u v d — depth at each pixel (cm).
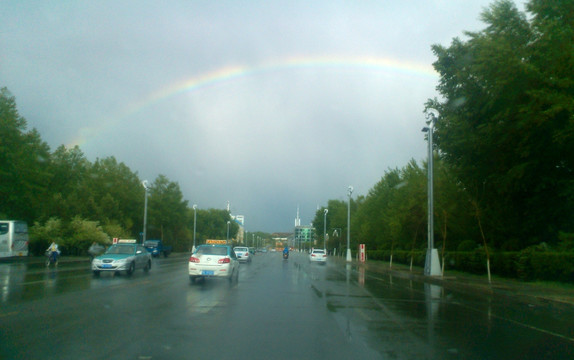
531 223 2688
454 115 2944
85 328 963
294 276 2642
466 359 775
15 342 830
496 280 2433
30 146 4659
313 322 1084
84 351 772
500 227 2897
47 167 5309
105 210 5625
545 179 2448
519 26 2414
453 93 3111
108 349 787
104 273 2588
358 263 4919
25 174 4419
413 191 3484
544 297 1698
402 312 1296
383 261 5425
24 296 1466
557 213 2516
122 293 1596
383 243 5394
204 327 994
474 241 3288
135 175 6906
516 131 2378
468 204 3023
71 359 722
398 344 872
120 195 6362
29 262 3722
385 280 2558
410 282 2483
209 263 2038
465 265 3048
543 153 2405
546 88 2102
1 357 728
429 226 2786
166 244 7831
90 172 6247
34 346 802
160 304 1340
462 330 1041
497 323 1162
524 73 2156
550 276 2250
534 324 1166
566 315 1344
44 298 1426
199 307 1291
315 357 761
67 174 5947
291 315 1180
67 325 993
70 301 1370
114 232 5219
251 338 893
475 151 2770
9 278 2147
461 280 2409
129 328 969
